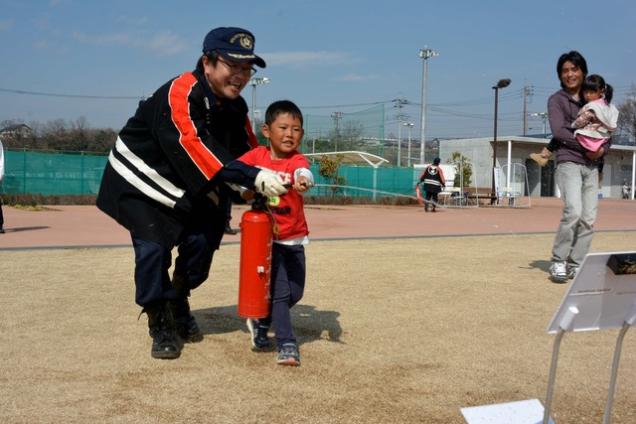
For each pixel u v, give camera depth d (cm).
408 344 379
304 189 322
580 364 345
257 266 332
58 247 797
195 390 299
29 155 2303
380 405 284
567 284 582
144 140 349
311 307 476
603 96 598
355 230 1170
